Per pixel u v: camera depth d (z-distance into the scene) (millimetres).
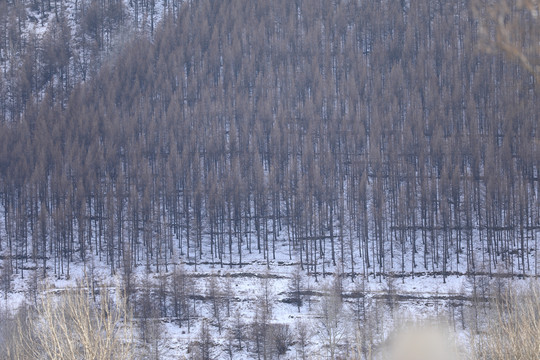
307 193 123062
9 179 125000
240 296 96500
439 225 115000
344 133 142750
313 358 74438
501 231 111188
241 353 80562
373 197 118188
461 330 76562
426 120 151500
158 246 111625
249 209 120125
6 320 45000
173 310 91000
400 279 103000
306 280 101500
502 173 124500
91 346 26516
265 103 153500
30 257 112125
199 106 156000
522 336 27656
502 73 151250
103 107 154375
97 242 118375
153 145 143375
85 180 129000
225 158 138625
